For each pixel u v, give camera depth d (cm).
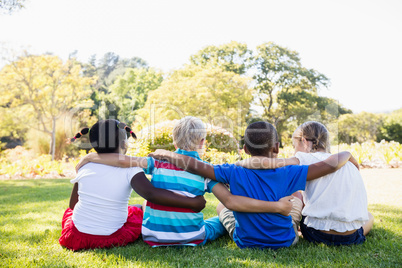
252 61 2650
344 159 221
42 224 304
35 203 427
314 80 2575
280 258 204
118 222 229
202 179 226
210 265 192
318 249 221
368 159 823
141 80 3078
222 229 255
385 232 263
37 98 1883
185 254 213
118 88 2978
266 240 222
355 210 223
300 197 256
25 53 1895
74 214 226
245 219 222
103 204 221
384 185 525
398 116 2283
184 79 2095
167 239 224
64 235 226
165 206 221
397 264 193
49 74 1945
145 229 228
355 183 223
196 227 230
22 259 202
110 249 222
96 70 3145
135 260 200
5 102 1930
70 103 1984
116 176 222
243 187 216
